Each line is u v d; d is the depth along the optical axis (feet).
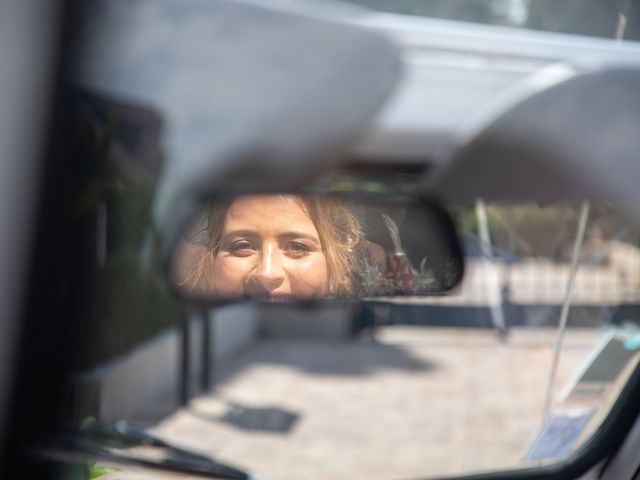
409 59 11.99
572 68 10.98
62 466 5.10
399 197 5.37
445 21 12.16
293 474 14.69
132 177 8.39
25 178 4.36
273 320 25.38
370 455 15.60
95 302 6.40
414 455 15.46
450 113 11.76
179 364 14.58
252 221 5.32
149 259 8.56
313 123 10.93
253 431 16.20
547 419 6.92
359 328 23.91
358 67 11.34
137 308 8.86
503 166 10.70
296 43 10.61
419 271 5.41
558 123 10.93
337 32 11.10
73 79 5.83
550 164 10.66
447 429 16.25
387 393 19.19
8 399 4.58
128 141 8.39
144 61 8.87
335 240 5.40
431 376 19.02
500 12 12.11
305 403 18.85
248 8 10.23
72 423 5.37
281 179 10.56
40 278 4.59
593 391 6.63
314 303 5.25
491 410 15.92
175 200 9.05
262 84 10.28
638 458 6.21
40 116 4.39
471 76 11.83
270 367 22.06
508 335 12.31
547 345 11.09
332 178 11.35
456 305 17.65
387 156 11.80
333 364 22.27
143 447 5.67
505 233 10.00
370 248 5.39
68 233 5.21
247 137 10.22
